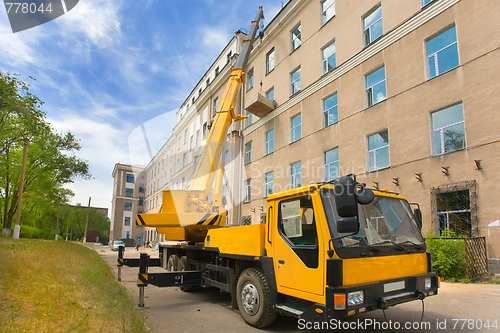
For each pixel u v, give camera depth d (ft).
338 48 54.13
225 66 88.53
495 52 33.06
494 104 32.50
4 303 13.43
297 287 13.32
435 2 39.32
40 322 11.69
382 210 14.61
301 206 13.89
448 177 35.53
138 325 13.46
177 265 25.98
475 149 33.47
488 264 30.91
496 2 33.55
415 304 19.92
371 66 47.16
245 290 16.38
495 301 20.72
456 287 26.00
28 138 69.21
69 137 88.02
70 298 15.72
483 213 32.12
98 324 12.84
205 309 19.24
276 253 14.80
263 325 15.25
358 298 11.81
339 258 12.00
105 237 187.73
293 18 67.26
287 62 67.10
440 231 35.81
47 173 89.56
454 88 36.24
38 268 21.88
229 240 18.16
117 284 24.48
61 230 202.90
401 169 40.65
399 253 13.88
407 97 41.29
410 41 41.91
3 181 90.74
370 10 49.34
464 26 36.17
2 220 104.01
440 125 37.60
